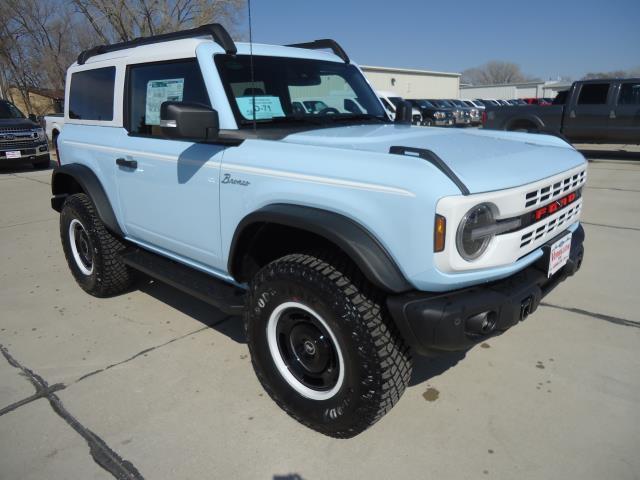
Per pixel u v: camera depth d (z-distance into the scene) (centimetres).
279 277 241
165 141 318
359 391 224
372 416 228
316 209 230
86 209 395
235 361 324
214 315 392
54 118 1612
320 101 339
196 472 232
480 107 3177
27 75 2845
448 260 202
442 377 300
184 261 335
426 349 216
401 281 212
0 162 1193
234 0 2108
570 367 306
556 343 334
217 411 275
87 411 276
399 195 204
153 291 439
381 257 212
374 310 220
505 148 268
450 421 261
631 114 1134
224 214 277
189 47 304
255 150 260
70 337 360
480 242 214
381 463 234
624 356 316
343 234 214
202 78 295
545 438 247
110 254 397
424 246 202
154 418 270
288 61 329
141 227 353
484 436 250
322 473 230
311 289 228
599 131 1183
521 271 245
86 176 389
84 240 422
